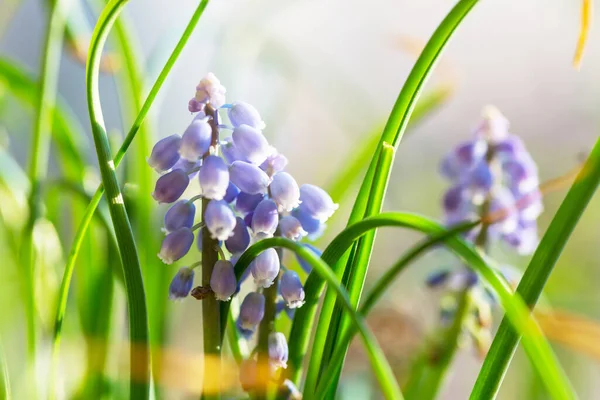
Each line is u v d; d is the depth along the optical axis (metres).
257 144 0.28
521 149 0.36
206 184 0.28
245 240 0.29
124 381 0.37
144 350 0.29
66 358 0.38
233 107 0.29
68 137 0.38
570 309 0.52
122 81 0.39
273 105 0.60
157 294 0.36
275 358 0.30
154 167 0.29
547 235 0.28
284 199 0.29
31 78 0.37
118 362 0.37
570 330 0.32
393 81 0.72
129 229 0.29
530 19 0.72
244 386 0.30
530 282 0.28
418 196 0.70
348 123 0.62
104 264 0.36
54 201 0.38
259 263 0.29
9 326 0.42
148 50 0.66
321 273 0.28
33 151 0.35
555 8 0.70
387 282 0.29
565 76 0.70
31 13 0.64
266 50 0.52
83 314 0.37
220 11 0.52
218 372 0.29
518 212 0.36
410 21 0.71
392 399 0.27
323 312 0.30
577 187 0.28
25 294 0.35
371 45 0.71
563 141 0.69
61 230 0.39
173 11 0.66
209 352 0.29
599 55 0.69
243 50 0.48
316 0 0.64
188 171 0.29
